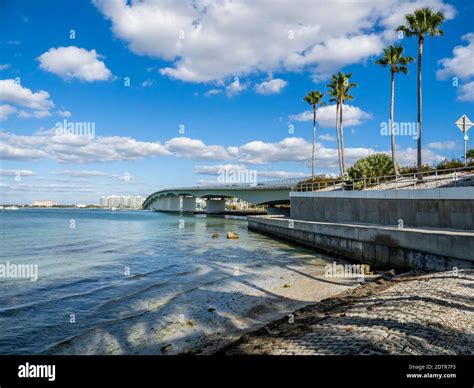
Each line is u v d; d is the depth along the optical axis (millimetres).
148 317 11633
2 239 40125
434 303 9352
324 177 56156
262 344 7961
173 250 30062
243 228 62156
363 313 9281
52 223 74938
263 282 17047
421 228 20016
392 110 38938
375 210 26125
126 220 90062
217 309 12508
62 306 12961
